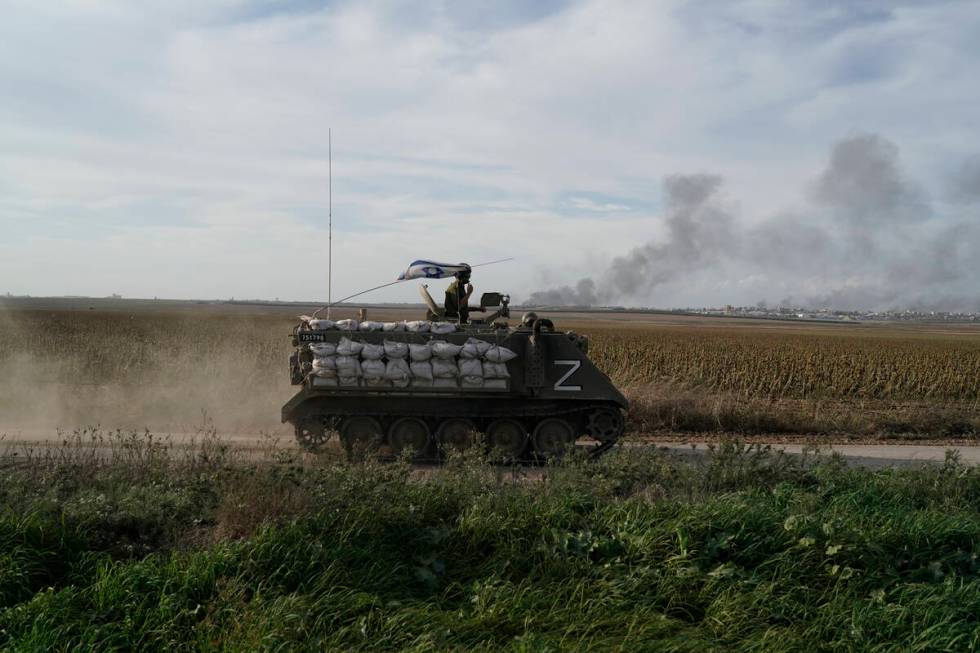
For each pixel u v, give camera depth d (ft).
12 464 34.17
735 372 87.66
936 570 25.64
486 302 47.65
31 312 224.53
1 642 19.84
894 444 53.78
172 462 33.91
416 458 43.19
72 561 24.11
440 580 24.09
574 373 43.91
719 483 33.53
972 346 161.99
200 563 22.86
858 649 21.08
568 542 25.45
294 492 27.55
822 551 25.71
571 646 20.06
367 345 42.11
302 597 21.42
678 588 23.50
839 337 211.41
